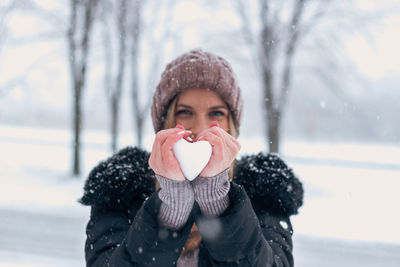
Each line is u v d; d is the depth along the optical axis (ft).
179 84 4.96
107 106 45.96
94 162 48.47
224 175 3.00
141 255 3.15
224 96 5.06
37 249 19.04
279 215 4.71
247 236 3.19
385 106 60.95
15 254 18.22
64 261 17.63
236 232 3.16
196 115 5.02
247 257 3.24
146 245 3.12
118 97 40.88
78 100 39.93
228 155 2.99
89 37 36.37
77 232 22.00
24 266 16.75
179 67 5.02
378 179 42.37
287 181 4.83
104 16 36.24
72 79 39.22
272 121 32.94
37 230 22.04
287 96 33.55
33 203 28.37
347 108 36.45
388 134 83.35
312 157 60.75
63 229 22.43
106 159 5.16
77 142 40.86
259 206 4.72
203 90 4.99
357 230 23.47
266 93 32.86
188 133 2.94
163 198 3.04
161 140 2.93
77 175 40.24
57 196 30.96
